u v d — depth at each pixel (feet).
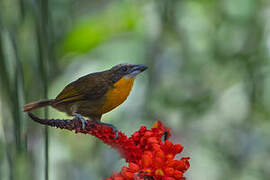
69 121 17.97
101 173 34.47
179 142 37.35
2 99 19.63
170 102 36.52
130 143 18.48
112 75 27.30
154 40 37.35
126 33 37.11
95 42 35.94
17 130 19.63
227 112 37.99
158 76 37.29
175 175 17.03
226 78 37.68
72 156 35.06
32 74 20.56
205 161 36.37
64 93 27.53
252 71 36.81
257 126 37.60
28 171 20.49
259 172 35.50
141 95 36.19
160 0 36.58
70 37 35.01
